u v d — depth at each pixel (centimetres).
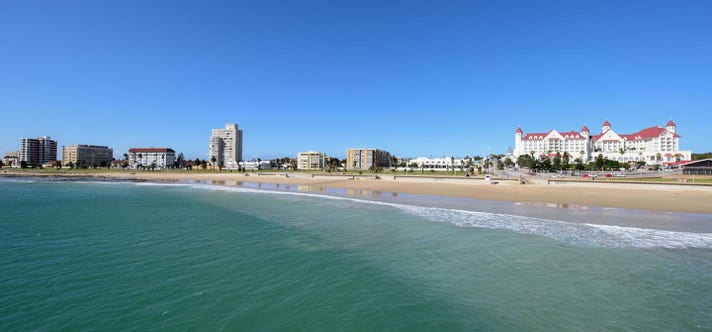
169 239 1739
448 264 1348
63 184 6900
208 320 909
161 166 19850
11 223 2175
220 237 1784
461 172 12125
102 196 4188
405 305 995
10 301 1014
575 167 12169
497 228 2003
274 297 1045
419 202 3347
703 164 8231
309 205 3155
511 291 1091
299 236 1811
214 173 12400
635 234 1819
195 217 2444
